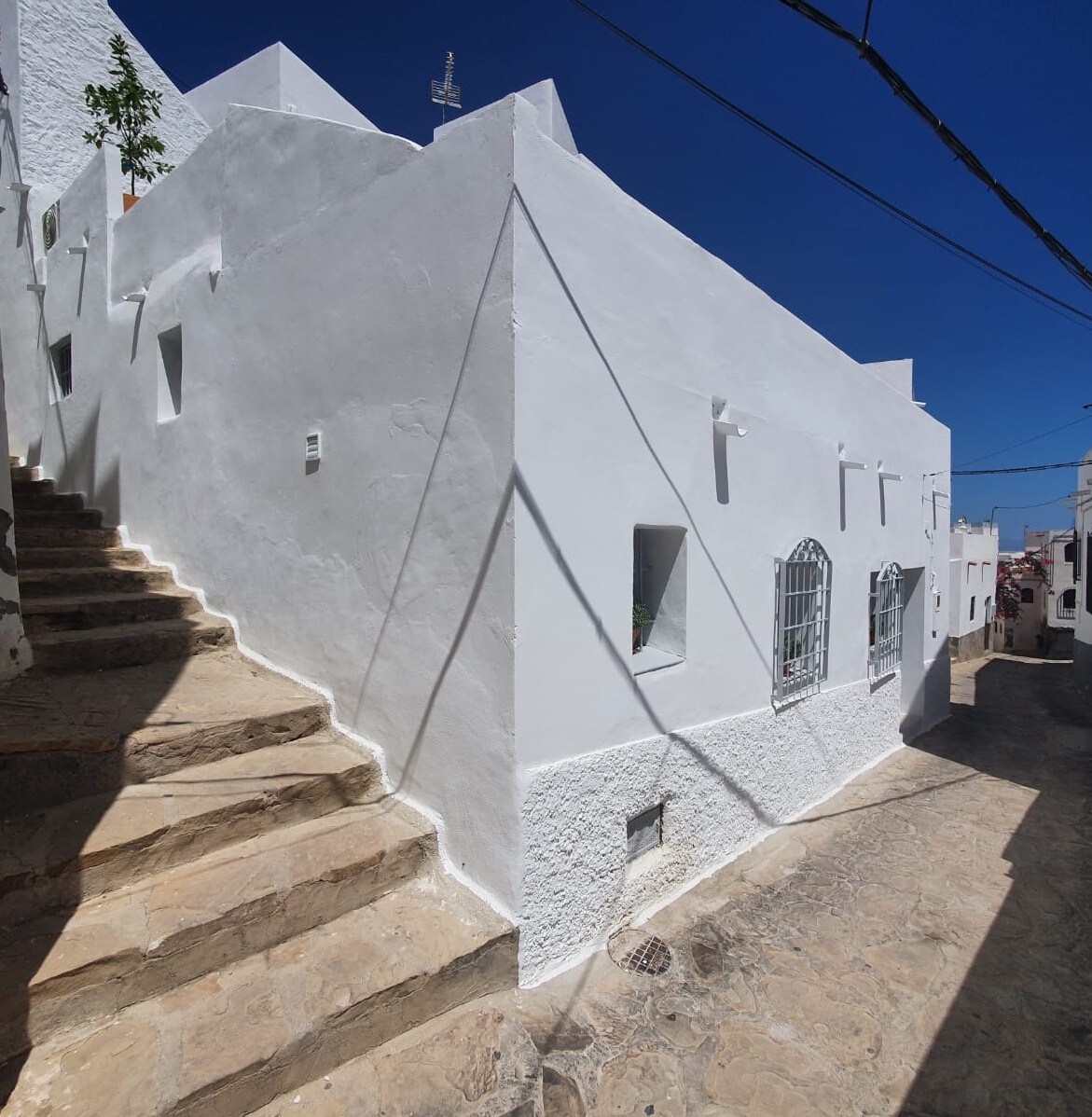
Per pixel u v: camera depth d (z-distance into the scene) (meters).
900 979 3.28
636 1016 2.87
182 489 5.21
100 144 6.77
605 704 3.34
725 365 4.30
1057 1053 2.84
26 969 2.13
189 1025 2.20
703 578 4.11
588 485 3.20
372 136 3.52
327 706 3.82
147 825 2.71
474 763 3.01
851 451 6.13
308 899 2.72
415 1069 2.35
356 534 3.64
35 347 7.56
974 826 5.32
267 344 4.31
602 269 3.31
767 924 3.70
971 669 17.47
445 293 3.10
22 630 3.78
